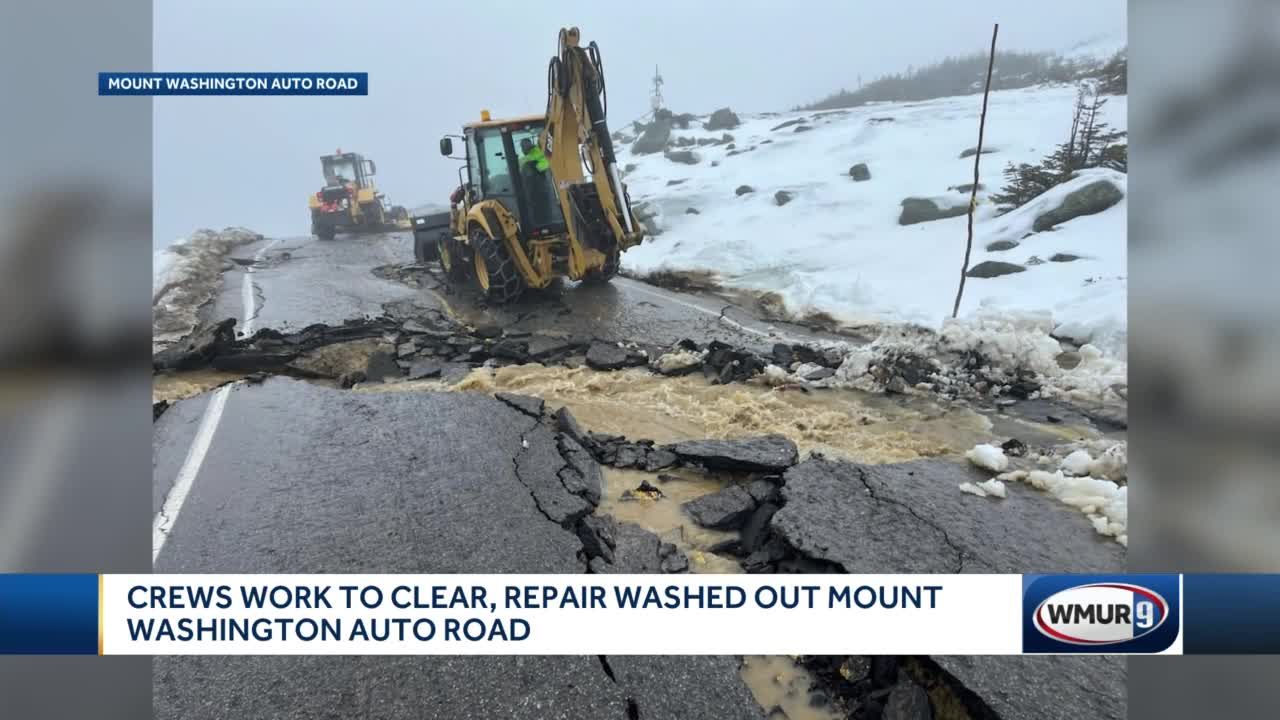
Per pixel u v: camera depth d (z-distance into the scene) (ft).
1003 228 38.34
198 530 12.01
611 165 30.37
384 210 69.56
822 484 13.82
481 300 33.17
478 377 22.24
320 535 11.85
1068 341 24.09
